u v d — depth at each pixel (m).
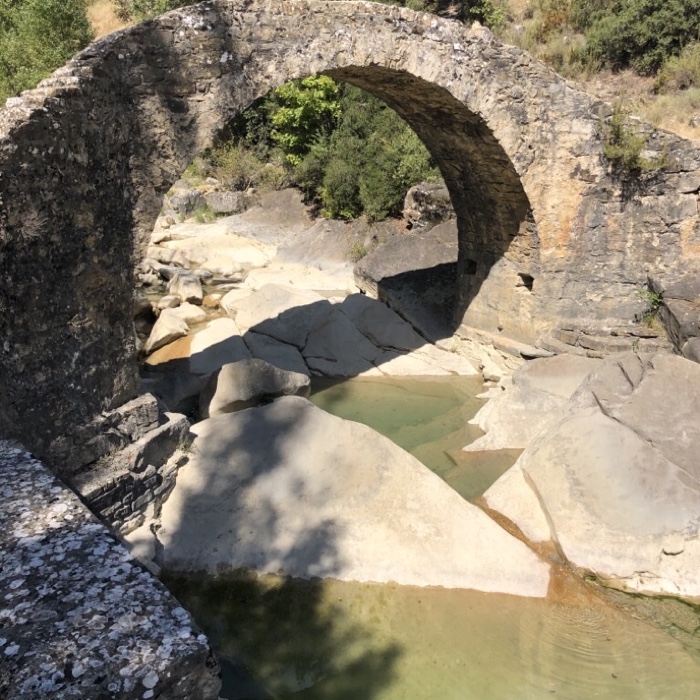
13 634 1.90
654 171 7.45
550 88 7.25
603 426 5.52
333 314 9.90
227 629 4.30
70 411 4.43
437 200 12.06
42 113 3.95
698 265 7.59
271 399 7.44
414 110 7.68
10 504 2.62
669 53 12.07
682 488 4.95
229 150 21.30
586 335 7.83
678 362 6.05
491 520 5.09
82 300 4.49
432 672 4.00
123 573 2.19
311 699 3.81
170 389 7.51
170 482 5.18
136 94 5.15
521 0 16.77
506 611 4.46
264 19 5.77
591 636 4.28
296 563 4.73
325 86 16.12
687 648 4.21
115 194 4.79
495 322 8.93
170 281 12.71
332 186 14.56
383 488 5.21
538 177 7.51
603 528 4.90
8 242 3.84
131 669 1.79
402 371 9.13
